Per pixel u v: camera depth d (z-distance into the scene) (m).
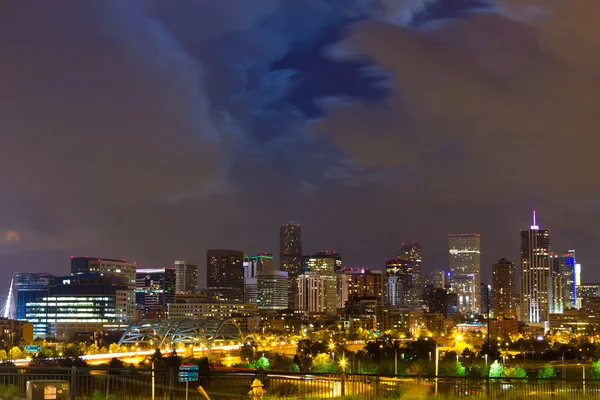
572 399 77.94
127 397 78.19
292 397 78.19
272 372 76.38
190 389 83.69
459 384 84.50
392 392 79.06
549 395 80.12
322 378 83.19
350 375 78.62
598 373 192.50
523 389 84.62
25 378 93.56
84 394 77.12
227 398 79.81
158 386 83.31
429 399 77.38
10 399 77.38
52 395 73.56
